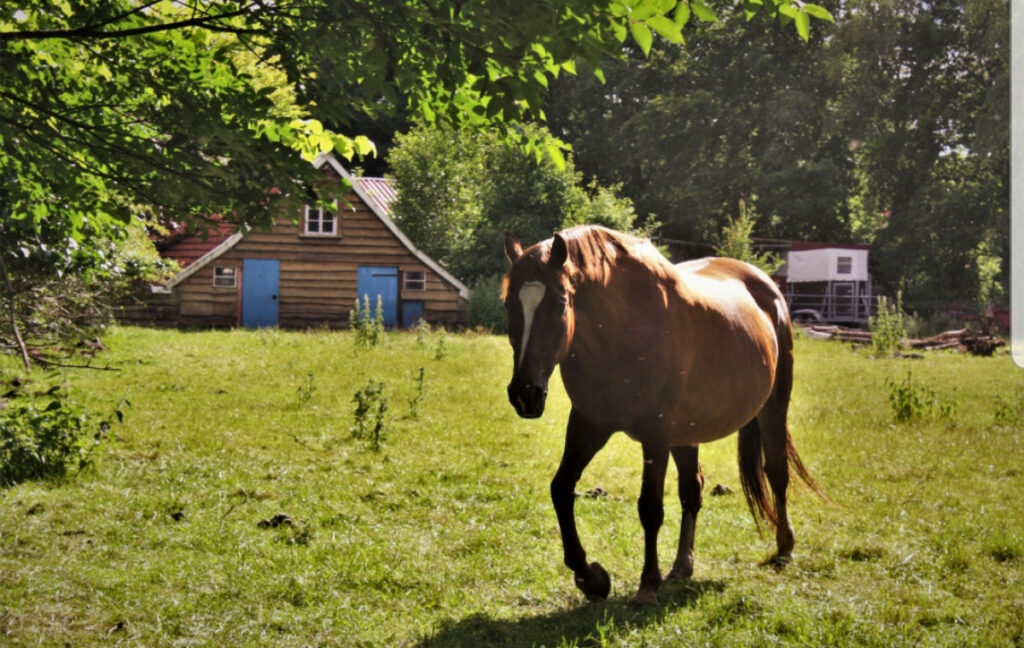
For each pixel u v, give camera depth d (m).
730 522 7.14
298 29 4.77
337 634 4.79
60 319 9.92
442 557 6.09
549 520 7.08
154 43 5.19
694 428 5.67
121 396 12.20
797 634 4.71
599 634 4.71
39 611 4.94
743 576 5.79
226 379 14.55
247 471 8.36
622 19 4.21
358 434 10.12
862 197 53.50
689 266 6.93
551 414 12.34
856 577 5.86
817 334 32.59
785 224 54.59
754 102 53.53
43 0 5.04
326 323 31.34
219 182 5.22
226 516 6.91
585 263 4.93
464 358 19.06
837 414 13.05
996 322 39.56
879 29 49.72
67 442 8.20
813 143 53.25
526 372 4.52
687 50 55.53
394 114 5.43
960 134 50.56
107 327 19.78
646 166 58.44
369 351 20.02
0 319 8.38
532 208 37.88
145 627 4.80
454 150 38.44
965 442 10.88
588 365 5.09
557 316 4.63
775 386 6.52
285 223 32.00
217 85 5.26
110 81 5.20
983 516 7.38
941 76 51.72
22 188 5.75
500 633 4.84
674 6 4.14
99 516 6.72
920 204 50.16
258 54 5.15
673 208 55.56
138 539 6.28
